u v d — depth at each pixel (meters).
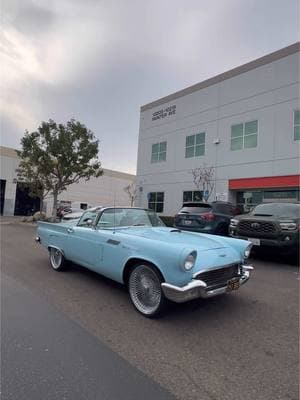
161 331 3.58
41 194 23.45
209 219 9.62
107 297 4.77
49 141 20.92
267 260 8.34
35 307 4.24
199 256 3.86
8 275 6.00
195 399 2.37
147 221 5.74
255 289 5.39
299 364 2.89
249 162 17.91
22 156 21.73
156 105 24.50
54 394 2.38
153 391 2.45
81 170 21.94
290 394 2.44
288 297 4.95
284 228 7.55
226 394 2.43
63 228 6.12
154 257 3.88
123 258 4.38
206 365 2.86
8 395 2.36
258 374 2.72
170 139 23.11
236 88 18.97
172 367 2.81
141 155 25.59
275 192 17.08
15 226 18.84
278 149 16.66
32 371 2.68
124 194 47.72
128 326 3.70
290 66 16.48
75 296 4.79
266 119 17.33
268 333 3.57
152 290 4.00
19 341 3.22
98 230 5.13
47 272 6.31
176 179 22.33
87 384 2.52
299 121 15.95
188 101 21.95
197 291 3.62
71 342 3.24
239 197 18.84
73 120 21.62
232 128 19.00
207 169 20.08
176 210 22.08
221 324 3.81
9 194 34.56
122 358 2.95
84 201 42.06
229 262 4.05
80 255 5.47
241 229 8.27
